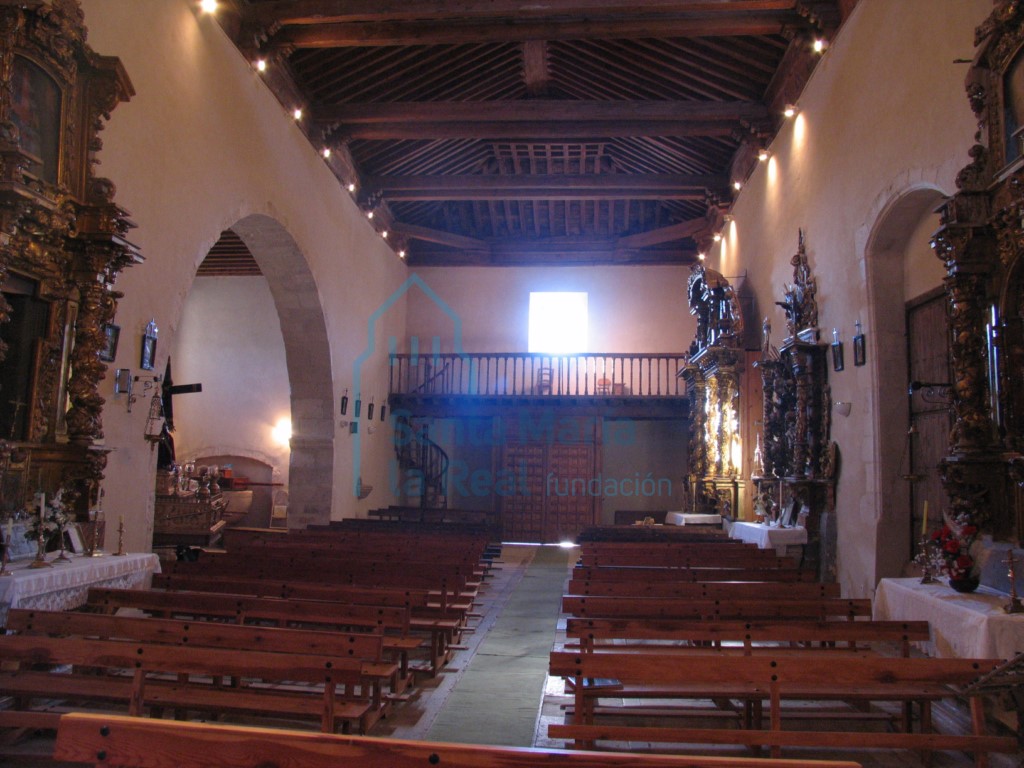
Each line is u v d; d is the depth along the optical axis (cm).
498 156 1788
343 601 662
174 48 904
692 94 1424
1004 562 596
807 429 1057
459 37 1141
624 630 523
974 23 688
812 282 1108
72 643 418
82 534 679
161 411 894
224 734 262
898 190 829
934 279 841
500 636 824
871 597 896
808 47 1095
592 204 2020
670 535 1336
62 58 678
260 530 1454
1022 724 468
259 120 1149
